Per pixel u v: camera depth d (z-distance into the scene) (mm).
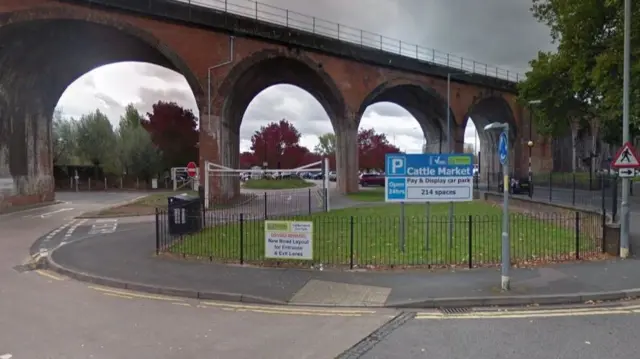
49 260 10391
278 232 9672
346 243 11945
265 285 8070
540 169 52969
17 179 24562
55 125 53438
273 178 70562
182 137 57969
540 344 5297
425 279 8336
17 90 24094
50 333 5719
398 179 10961
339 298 7359
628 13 10492
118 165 52500
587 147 67250
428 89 40781
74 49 25469
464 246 11328
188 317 6477
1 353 5027
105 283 8523
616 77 20891
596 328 5867
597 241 11180
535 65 30125
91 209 24844
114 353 5051
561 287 7656
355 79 34969
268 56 28797
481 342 5391
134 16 23703
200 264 9719
